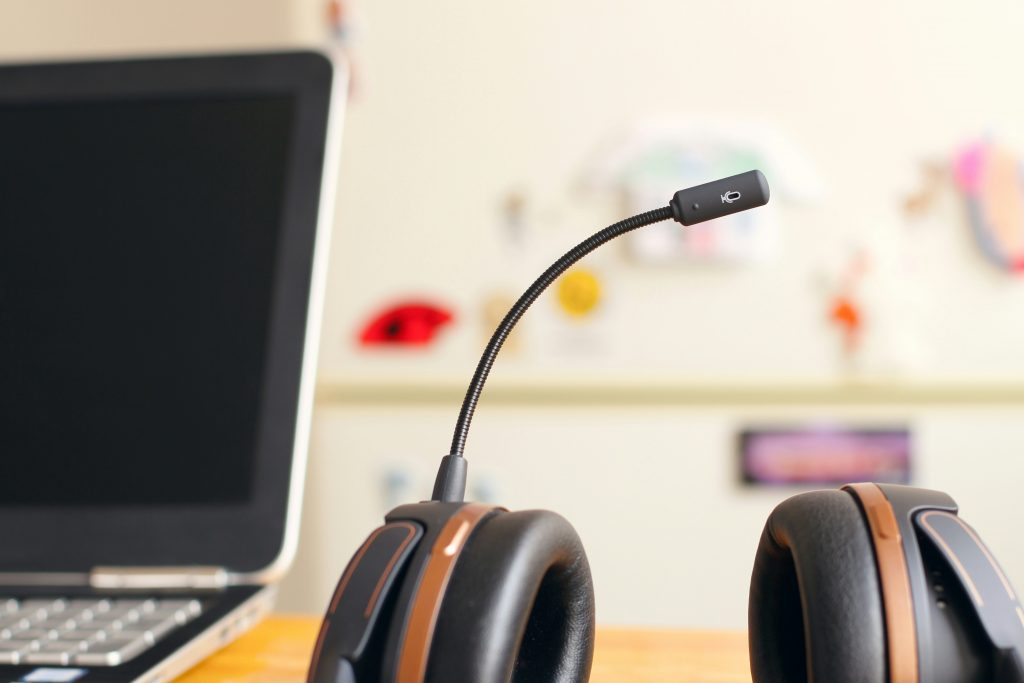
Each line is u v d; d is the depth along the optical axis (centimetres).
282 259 64
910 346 194
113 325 65
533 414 200
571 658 45
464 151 203
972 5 197
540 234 202
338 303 203
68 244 66
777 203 198
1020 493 194
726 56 201
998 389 195
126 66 69
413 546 41
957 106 197
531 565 40
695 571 199
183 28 205
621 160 199
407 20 203
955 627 39
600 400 199
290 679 51
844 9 199
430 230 203
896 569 39
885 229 198
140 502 62
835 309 196
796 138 200
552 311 200
